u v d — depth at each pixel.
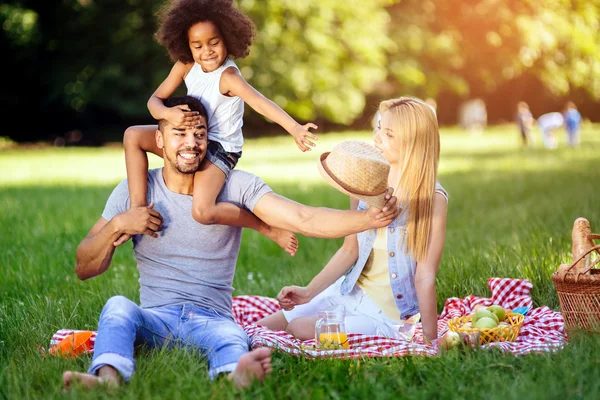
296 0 30.66
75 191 13.30
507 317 4.27
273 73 30.80
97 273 3.98
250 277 6.18
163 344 3.73
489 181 14.02
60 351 3.84
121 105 30.30
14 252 7.19
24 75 31.33
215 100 4.05
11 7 29.36
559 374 3.26
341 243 7.88
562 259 5.71
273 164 19.62
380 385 3.21
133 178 3.95
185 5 4.05
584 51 40.12
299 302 4.33
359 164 3.48
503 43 38.59
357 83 33.44
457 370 3.36
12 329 4.39
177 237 3.97
